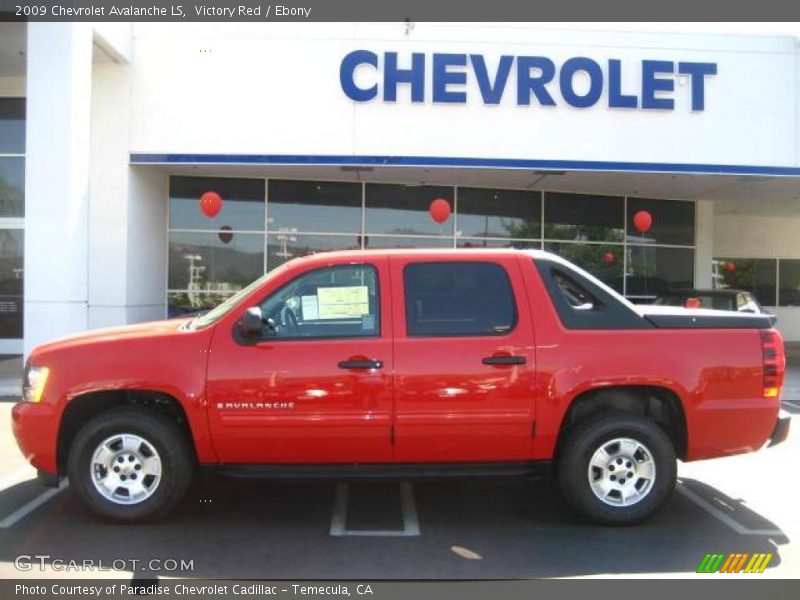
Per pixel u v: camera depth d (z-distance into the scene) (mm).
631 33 13766
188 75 13438
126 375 4867
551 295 5086
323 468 4969
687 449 5066
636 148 13812
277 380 4836
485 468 5020
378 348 4891
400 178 15258
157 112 13438
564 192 16672
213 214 13719
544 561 4488
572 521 5234
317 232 15727
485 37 13586
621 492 5055
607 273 17047
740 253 23250
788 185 15484
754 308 11891
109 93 13352
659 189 16234
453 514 5402
